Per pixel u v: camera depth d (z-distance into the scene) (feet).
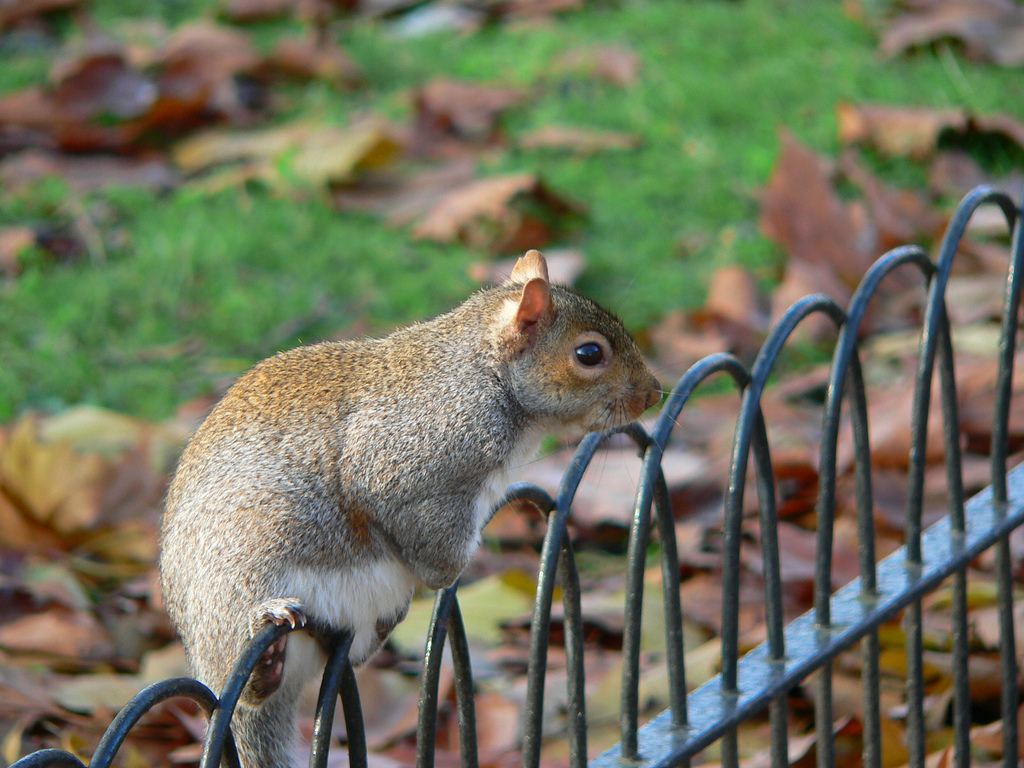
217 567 16.38
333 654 14.10
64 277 36.52
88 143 42.96
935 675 23.04
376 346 18.02
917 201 37.88
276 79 47.57
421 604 25.68
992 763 21.03
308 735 22.43
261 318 34.86
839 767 21.29
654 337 34.17
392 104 45.32
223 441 16.97
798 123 42.78
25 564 26.55
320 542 16.56
